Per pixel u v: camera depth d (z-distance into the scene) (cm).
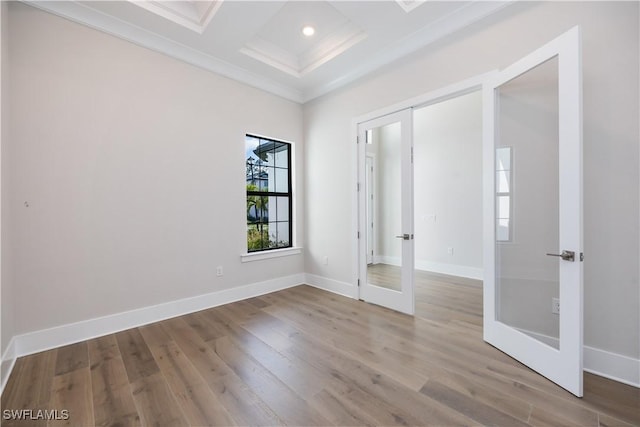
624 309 178
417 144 508
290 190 421
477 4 232
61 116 230
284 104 398
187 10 261
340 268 372
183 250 302
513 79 208
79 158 239
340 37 301
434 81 270
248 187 375
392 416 150
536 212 209
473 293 367
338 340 238
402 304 302
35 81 220
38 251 221
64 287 232
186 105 303
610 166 181
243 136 353
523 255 216
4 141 195
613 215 181
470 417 148
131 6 234
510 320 223
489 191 226
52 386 177
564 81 170
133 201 268
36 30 221
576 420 145
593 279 188
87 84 243
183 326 269
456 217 462
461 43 250
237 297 347
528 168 212
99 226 249
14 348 206
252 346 229
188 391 172
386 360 205
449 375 186
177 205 297
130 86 266
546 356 180
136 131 269
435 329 259
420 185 505
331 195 382
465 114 452
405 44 284
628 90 175
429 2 231
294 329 261
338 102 369
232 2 231
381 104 319
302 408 157
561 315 171
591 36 186
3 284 187
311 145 409
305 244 424
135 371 193
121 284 261
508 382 177
